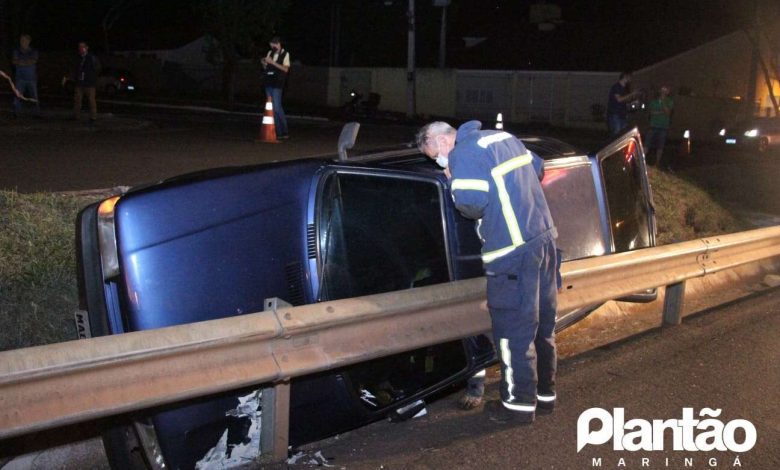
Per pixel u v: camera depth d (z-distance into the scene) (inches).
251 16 1626.5
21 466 184.2
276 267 180.9
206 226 175.3
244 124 872.3
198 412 169.6
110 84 1606.8
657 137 780.0
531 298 197.0
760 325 310.3
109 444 184.2
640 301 299.9
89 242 181.6
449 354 211.9
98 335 180.2
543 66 1691.7
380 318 184.4
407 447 198.8
